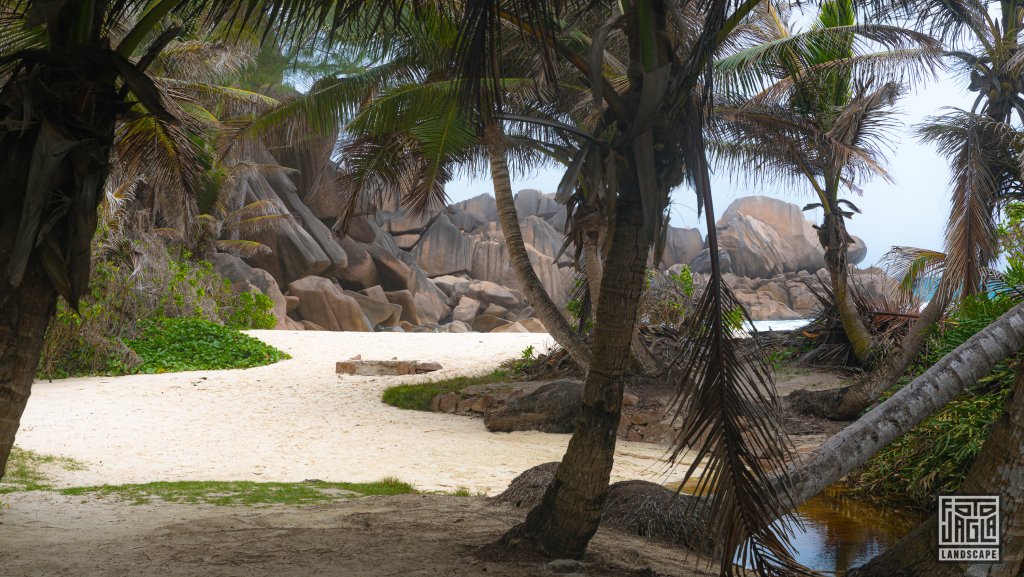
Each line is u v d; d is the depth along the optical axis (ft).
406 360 63.00
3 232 13.67
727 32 14.25
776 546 12.28
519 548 15.35
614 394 15.10
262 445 38.01
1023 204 39.45
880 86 40.70
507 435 42.50
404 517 19.58
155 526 18.66
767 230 189.88
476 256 167.43
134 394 50.72
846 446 13.76
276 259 125.39
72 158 13.92
